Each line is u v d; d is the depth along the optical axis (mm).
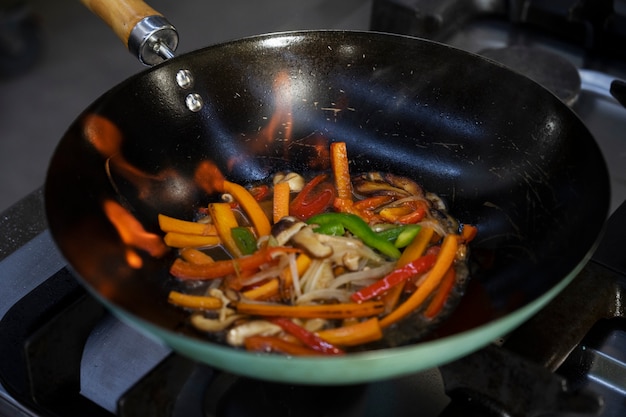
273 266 544
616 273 546
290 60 615
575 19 769
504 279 540
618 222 587
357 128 634
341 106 629
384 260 571
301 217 610
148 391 464
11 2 1471
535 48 733
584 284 541
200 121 607
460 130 604
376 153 635
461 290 549
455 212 605
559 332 519
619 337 536
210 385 494
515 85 573
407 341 515
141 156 575
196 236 579
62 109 1380
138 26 579
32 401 495
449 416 483
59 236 466
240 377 507
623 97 649
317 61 617
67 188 502
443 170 617
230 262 545
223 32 1367
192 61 592
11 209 619
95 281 485
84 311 496
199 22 1400
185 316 525
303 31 607
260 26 1370
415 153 625
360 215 603
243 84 613
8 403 500
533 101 564
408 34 765
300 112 630
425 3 770
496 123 587
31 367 482
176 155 600
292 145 639
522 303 507
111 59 1468
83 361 521
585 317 526
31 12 1508
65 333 493
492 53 730
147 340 532
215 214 586
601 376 530
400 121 623
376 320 501
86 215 509
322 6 824
